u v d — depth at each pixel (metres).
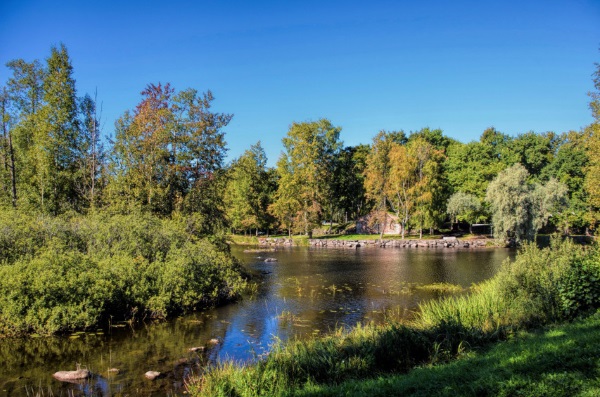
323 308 16.77
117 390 8.56
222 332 13.22
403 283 22.92
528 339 8.99
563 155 59.78
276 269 29.28
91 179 31.44
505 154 63.84
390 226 62.38
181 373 9.59
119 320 14.20
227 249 26.39
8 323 12.02
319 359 8.56
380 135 58.22
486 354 8.38
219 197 29.31
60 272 13.28
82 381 9.05
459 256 37.91
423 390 6.49
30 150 31.05
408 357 8.88
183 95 27.72
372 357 8.63
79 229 17.34
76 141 32.44
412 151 56.28
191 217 24.89
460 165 64.12
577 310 11.16
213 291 17.30
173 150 27.70
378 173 57.25
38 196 28.23
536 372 6.63
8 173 29.97
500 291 12.61
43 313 12.30
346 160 72.88
